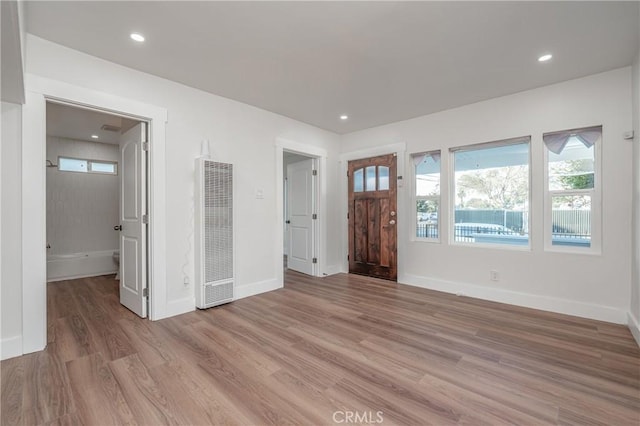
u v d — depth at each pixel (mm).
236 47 2400
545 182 3178
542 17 2027
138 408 1587
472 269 3668
